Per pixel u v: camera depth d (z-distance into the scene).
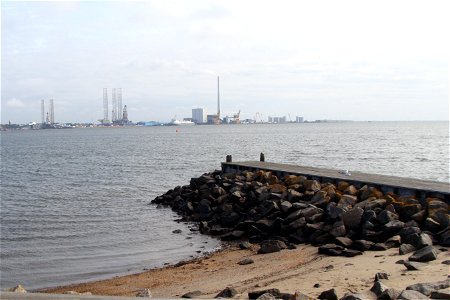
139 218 25.94
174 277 14.60
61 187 39.12
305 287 10.83
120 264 17.14
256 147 84.50
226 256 16.92
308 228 17.53
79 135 185.25
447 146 77.88
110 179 43.97
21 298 5.62
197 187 30.78
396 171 42.94
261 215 20.80
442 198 18.14
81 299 5.66
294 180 24.83
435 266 11.14
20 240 21.14
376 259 13.16
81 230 23.05
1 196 34.66
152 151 80.38
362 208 17.81
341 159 56.06
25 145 112.94
